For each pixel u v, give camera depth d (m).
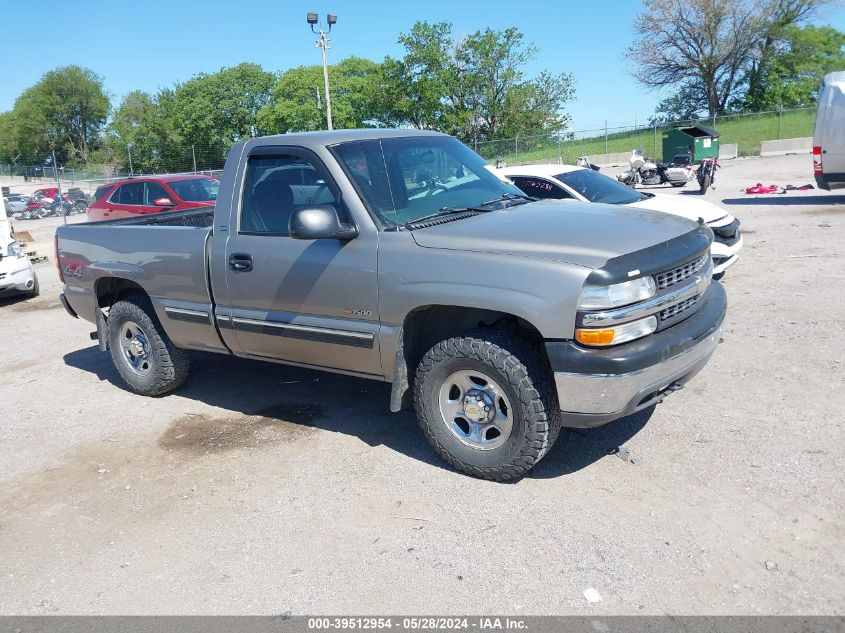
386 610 3.04
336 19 33.50
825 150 13.52
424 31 52.50
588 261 3.54
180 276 5.16
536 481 4.02
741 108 51.72
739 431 4.41
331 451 4.61
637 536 3.42
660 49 50.25
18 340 8.38
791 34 49.12
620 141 39.81
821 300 7.18
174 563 3.51
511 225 4.02
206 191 14.30
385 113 57.22
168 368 5.66
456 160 4.99
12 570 3.57
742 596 2.95
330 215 4.08
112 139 85.38
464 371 3.97
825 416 4.52
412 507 3.85
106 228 5.79
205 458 4.66
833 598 2.90
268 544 3.61
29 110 91.19
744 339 6.14
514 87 54.78
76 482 4.46
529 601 3.03
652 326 3.66
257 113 68.00
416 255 3.96
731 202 16.70
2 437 5.30
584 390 3.57
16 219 37.31
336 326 4.34
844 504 3.53
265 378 6.15
